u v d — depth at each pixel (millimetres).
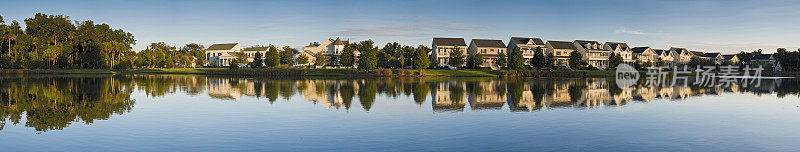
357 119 24547
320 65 117188
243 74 92250
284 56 117938
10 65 98938
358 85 56562
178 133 20297
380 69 90562
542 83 64375
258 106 30375
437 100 36219
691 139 19828
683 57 147000
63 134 19906
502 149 17609
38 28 106000
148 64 128500
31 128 21266
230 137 19500
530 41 120125
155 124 22531
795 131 21875
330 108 29531
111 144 18094
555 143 18734
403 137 19703
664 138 19984
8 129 20969
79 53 112312
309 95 39875
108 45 111688
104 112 27031
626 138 19891
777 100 38000
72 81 63219
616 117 25938
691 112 28641
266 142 18594
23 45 103812
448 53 115250
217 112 27078
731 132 21500
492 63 112750
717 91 47812
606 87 54938
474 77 84625
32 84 55688
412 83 62406
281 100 34844
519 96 40969
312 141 18797
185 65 135000
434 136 19953
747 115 27375
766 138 20203
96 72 102750
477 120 24359
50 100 34625
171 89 46344
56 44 106688
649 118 25625
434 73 92688
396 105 31906
